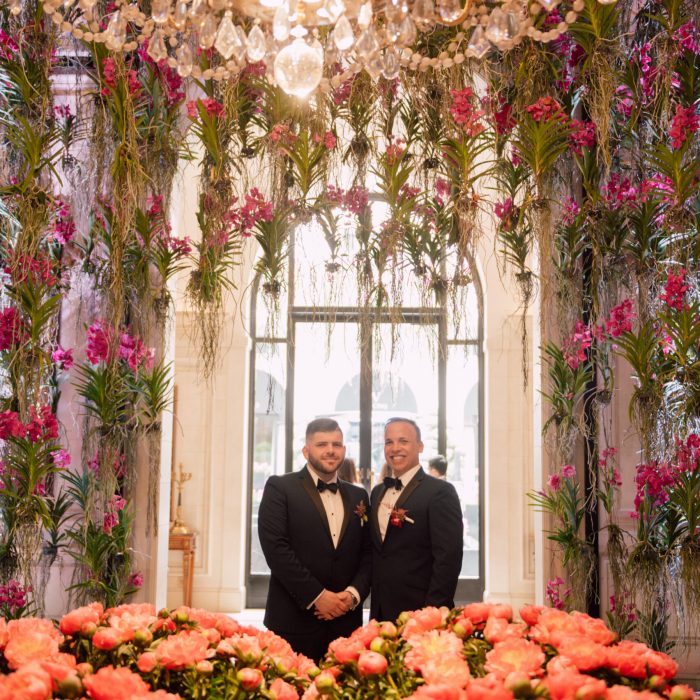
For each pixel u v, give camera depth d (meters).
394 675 1.37
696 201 3.09
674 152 2.88
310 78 1.75
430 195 3.19
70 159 3.39
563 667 1.26
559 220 3.35
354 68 2.19
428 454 7.84
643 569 2.98
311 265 3.16
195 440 7.50
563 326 3.38
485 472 7.54
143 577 3.43
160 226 3.24
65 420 3.57
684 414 2.91
